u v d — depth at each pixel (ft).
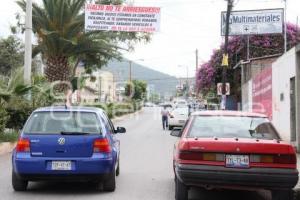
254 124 28.99
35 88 72.08
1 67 140.56
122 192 31.53
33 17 86.94
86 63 109.70
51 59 89.30
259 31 108.37
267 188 26.05
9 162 46.16
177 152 27.99
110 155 30.89
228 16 92.02
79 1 86.99
